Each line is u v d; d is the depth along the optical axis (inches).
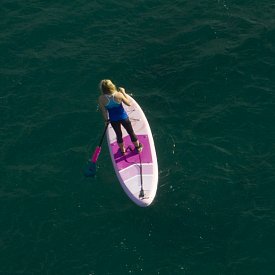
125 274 602.5
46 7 918.4
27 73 821.9
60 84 807.1
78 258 617.6
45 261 617.6
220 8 901.2
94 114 765.3
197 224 638.5
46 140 737.6
